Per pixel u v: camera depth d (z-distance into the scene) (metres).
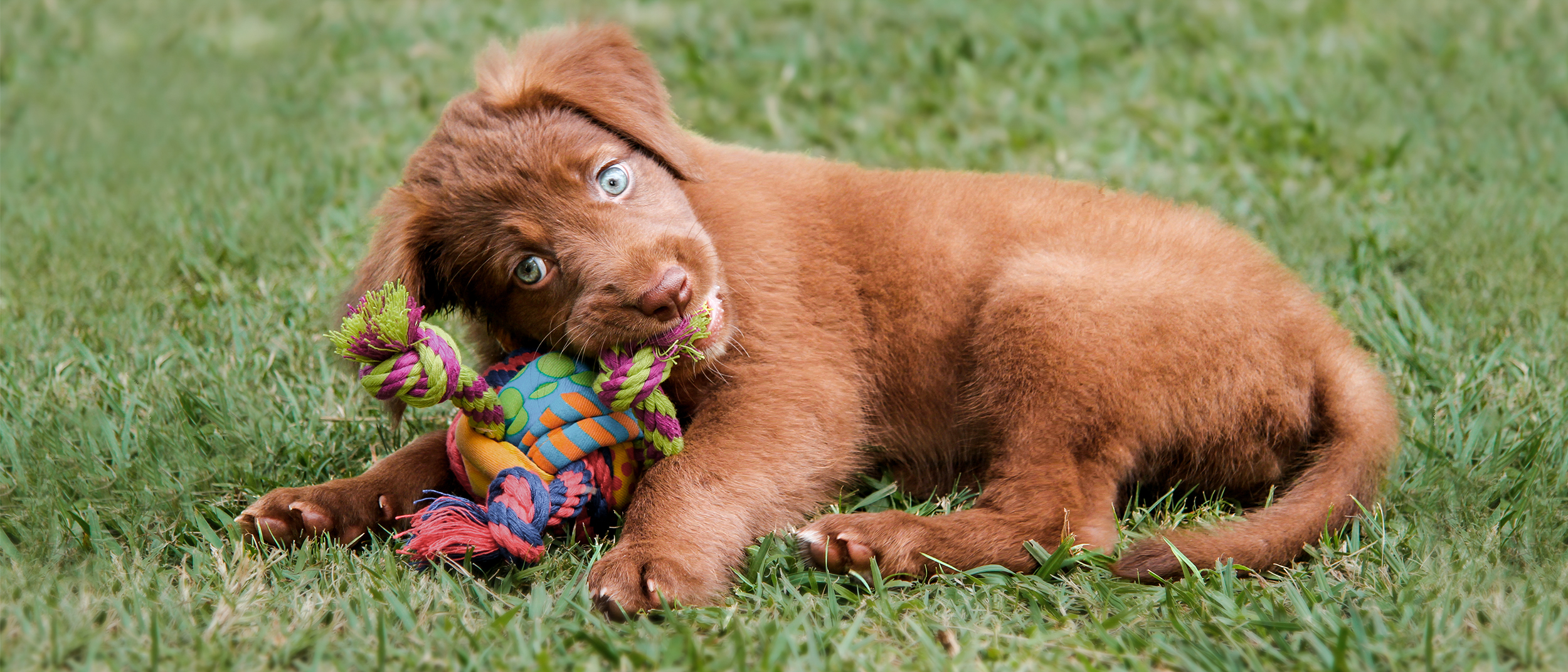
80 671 2.46
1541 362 4.02
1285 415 3.34
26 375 4.06
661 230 3.10
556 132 3.21
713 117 6.69
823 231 3.64
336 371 4.08
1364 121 6.48
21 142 6.94
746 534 3.14
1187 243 3.50
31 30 8.95
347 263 5.02
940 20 7.91
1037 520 3.18
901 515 3.15
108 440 3.55
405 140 6.54
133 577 2.87
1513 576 2.86
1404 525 3.17
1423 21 7.89
